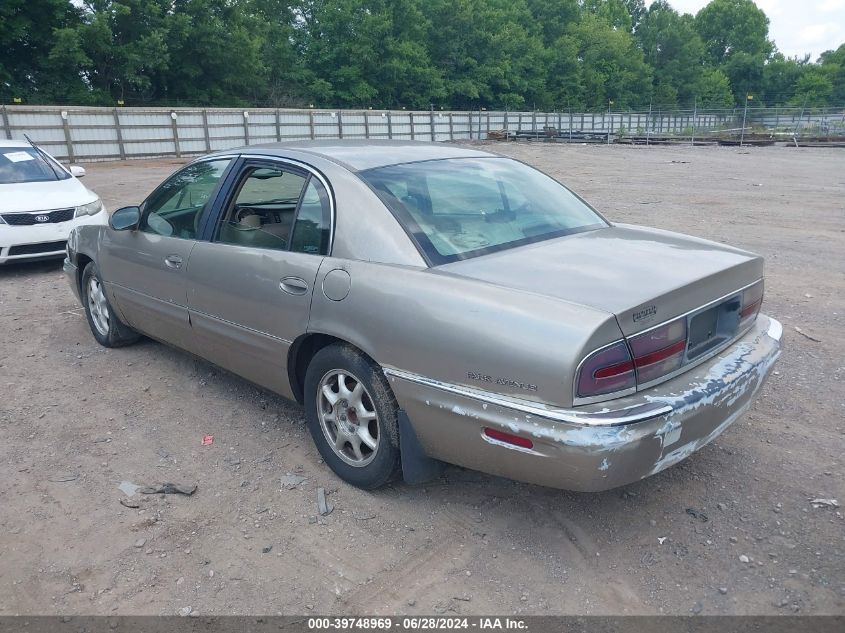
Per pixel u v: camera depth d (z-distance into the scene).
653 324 2.64
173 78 45.03
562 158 29.41
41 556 2.95
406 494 3.36
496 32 71.69
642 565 2.82
